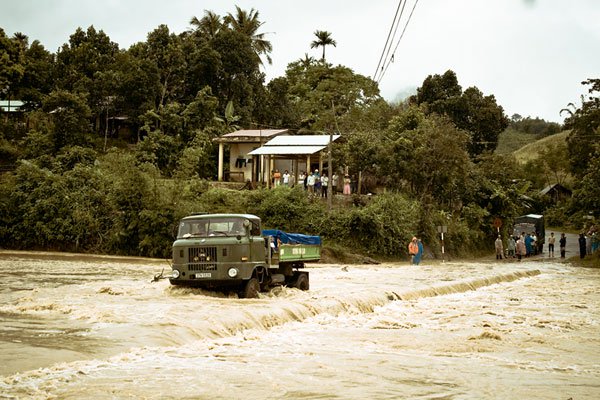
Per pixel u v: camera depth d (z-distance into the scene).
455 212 64.06
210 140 60.62
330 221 47.31
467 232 59.84
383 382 9.28
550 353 12.41
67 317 14.09
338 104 81.62
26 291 20.22
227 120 67.12
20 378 8.60
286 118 78.50
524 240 62.44
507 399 8.49
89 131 60.94
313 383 9.04
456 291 25.33
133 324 12.88
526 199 82.81
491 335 14.02
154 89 64.44
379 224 47.03
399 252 49.03
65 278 25.97
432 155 55.12
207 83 70.62
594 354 12.44
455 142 55.44
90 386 8.34
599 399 8.68
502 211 67.31
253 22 78.50
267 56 79.25
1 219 47.06
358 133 55.75
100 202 47.22
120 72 63.75
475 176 66.62
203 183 48.47
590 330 15.71
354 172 55.22
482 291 26.38
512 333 14.83
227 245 18.25
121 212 45.84
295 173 53.41
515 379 9.83
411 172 54.59
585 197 49.84
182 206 45.12
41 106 65.12
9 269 30.34
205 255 18.36
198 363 10.05
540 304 21.50
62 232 46.28
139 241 45.28
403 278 29.52
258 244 18.97
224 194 48.34
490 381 9.62
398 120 58.88
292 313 15.62
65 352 10.20
